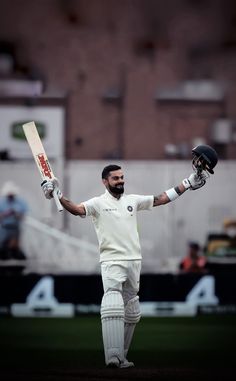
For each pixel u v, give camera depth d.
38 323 43.53
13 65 70.62
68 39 72.19
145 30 72.88
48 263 52.72
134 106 71.12
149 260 52.53
